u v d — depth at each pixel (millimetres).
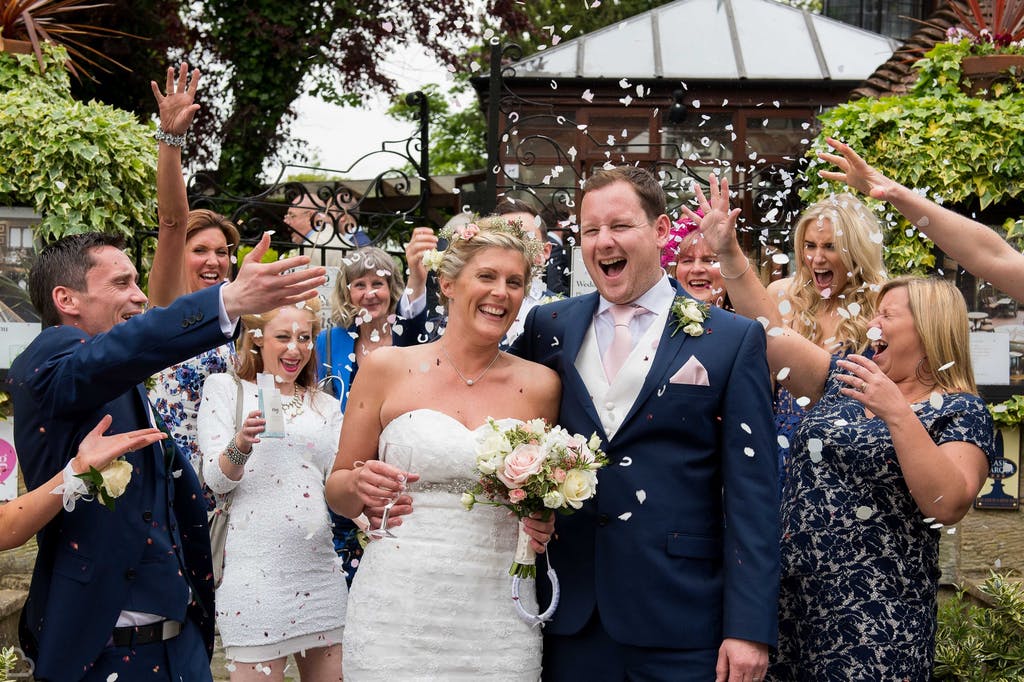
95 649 2717
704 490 2768
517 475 2588
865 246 3562
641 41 8719
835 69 8492
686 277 4230
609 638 2756
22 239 5137
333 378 4301
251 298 2490
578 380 2877
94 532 2744
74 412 2662
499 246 2842
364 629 2838
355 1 11859
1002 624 4297
